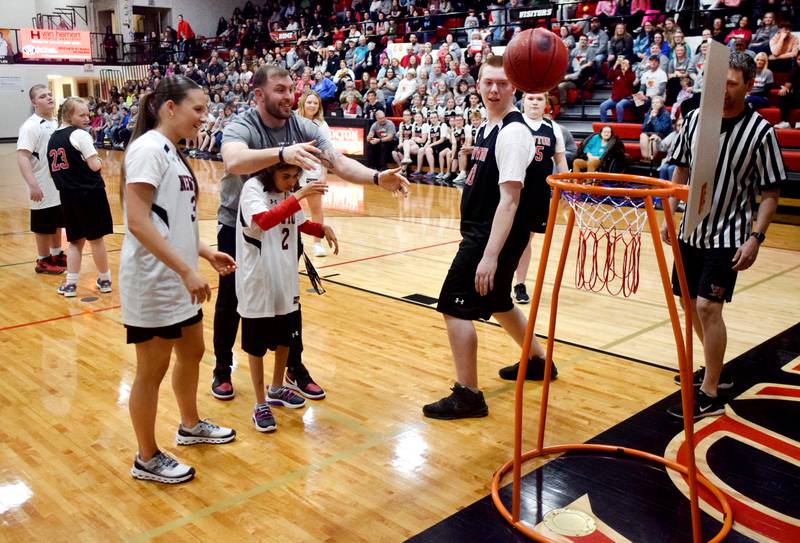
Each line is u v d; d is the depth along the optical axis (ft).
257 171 10.46
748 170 10.69
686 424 7.72
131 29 86.48
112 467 10.03
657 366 13.96
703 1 40.01
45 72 82.43
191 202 9.37
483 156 10.87
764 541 8.25
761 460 10.22
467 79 42.96
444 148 43.32
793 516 8.81
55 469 9.96
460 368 11.57
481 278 10.61
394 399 12.48
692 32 39.86
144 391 9.37
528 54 8.84
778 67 35.14
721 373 12.80
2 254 24.31
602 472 9.83
